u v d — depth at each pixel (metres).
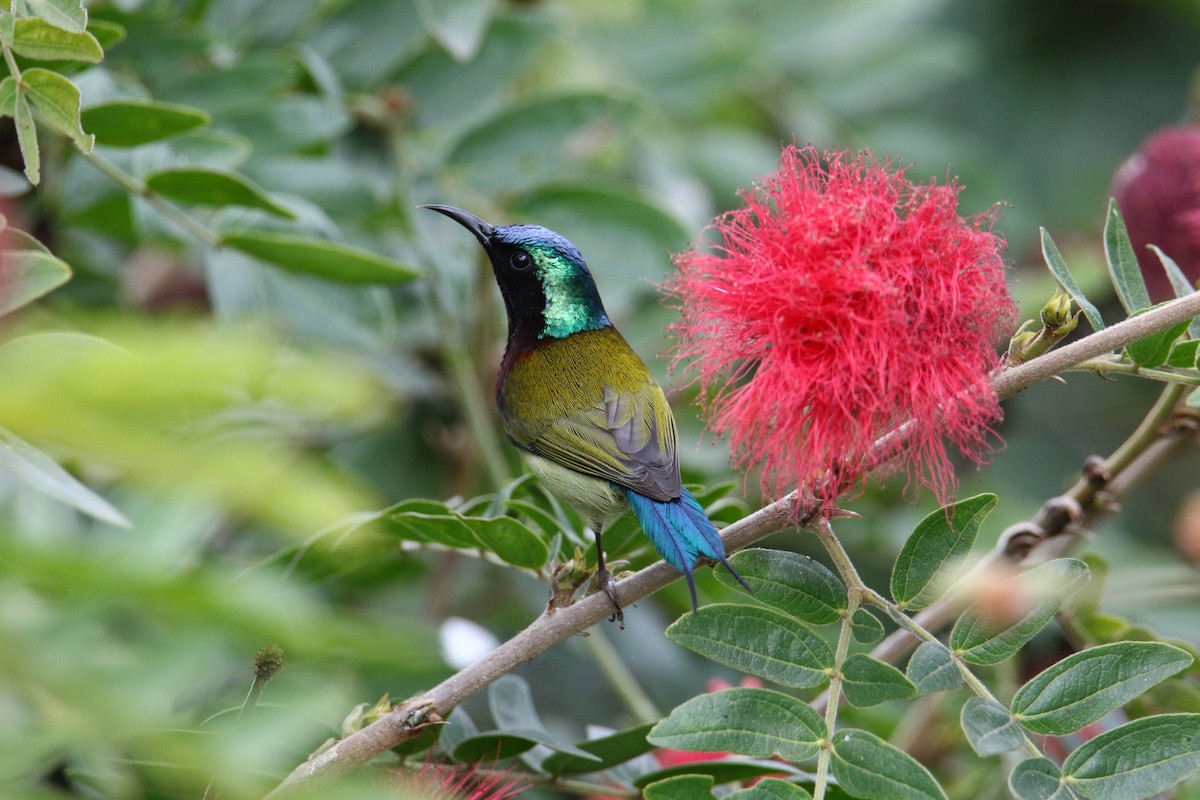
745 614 6.05
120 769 5.14
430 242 10.34
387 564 10.25
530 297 9.47
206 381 2.91
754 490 11.02
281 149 9.34
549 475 8.51
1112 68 14.88
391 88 10.48
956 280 6.17
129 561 2.79
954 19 15.25
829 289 6.21
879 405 6.06
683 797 5.80
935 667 6.00
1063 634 8.78
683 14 12.48
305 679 4.78
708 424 6.70
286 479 2.86
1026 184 14.63
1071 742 8.20
